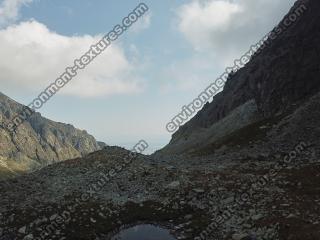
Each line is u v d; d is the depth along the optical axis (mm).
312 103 81438
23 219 39906
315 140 66000
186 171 53594
